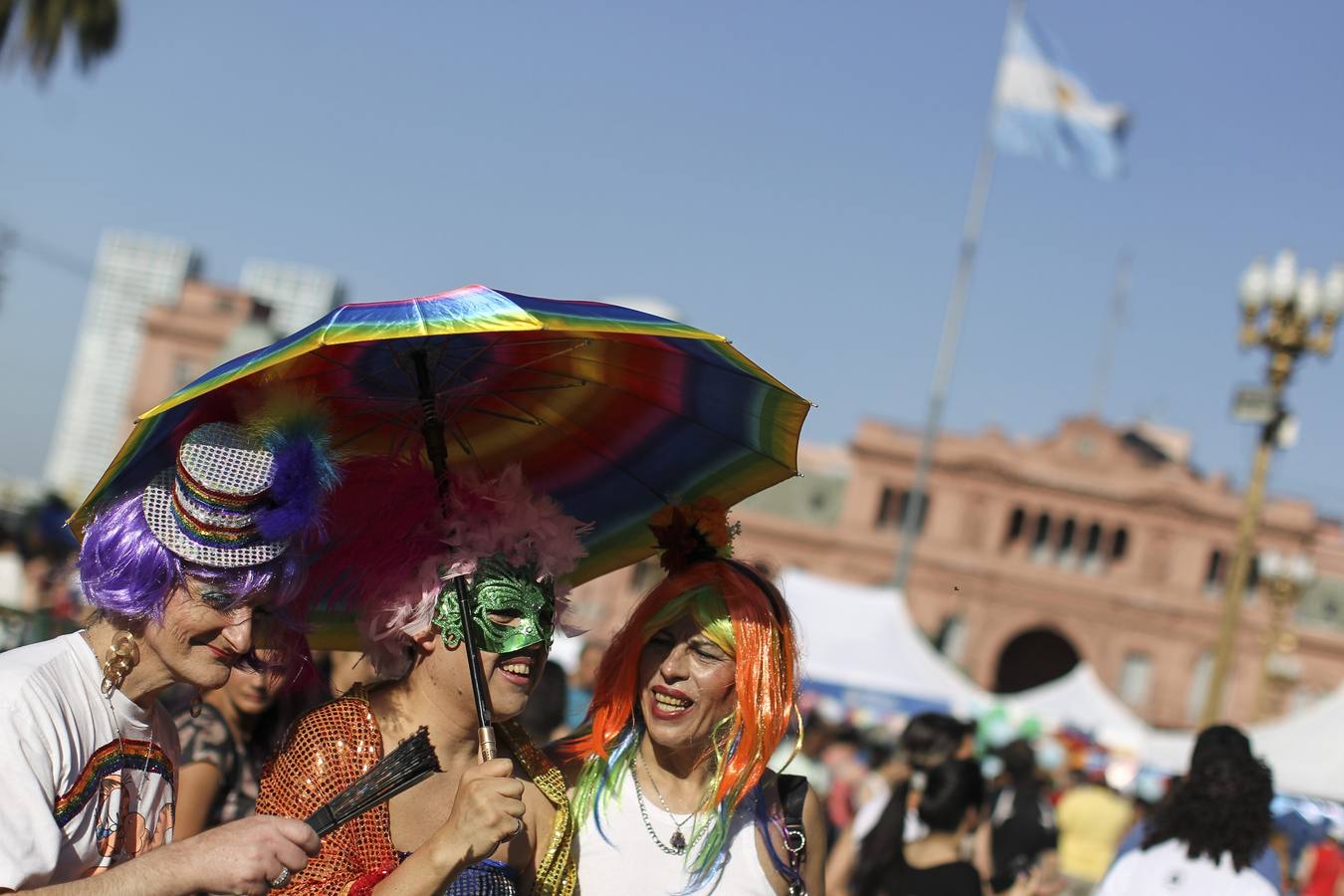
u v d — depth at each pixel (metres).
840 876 6.36
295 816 2.38
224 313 64.38
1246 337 13.00
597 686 2.88
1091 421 62.00
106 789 2.08
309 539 2.37
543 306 2.14
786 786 2.94
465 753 2.54
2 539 10.98
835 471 67.38
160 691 2.24
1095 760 16.75
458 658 2.47
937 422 30.80
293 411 2.15
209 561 2.05
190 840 1.93
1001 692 67.81
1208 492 61.19
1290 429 12.97
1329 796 12.34
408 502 2.49
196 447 2.05
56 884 1.90
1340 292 12.70
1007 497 62.19
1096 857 11.95
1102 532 61.81
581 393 2.74
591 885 2.73
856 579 62.41
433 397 2.51
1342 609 64.94
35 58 13.98
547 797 2.70
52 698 2.00
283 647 2.35
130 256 130.88
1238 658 60.56
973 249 29.91
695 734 2.78
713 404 2.70
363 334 2.01
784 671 2.80
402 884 2.15
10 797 1.89
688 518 2.86
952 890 5.00
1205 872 4.29
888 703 18.16
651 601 2.83
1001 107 24.95
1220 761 4.34
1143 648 61.06
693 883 2.74
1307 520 60.72
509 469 2.55
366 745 2.43
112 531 2.06
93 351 129.62
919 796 5.27
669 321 2.24
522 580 2.47
